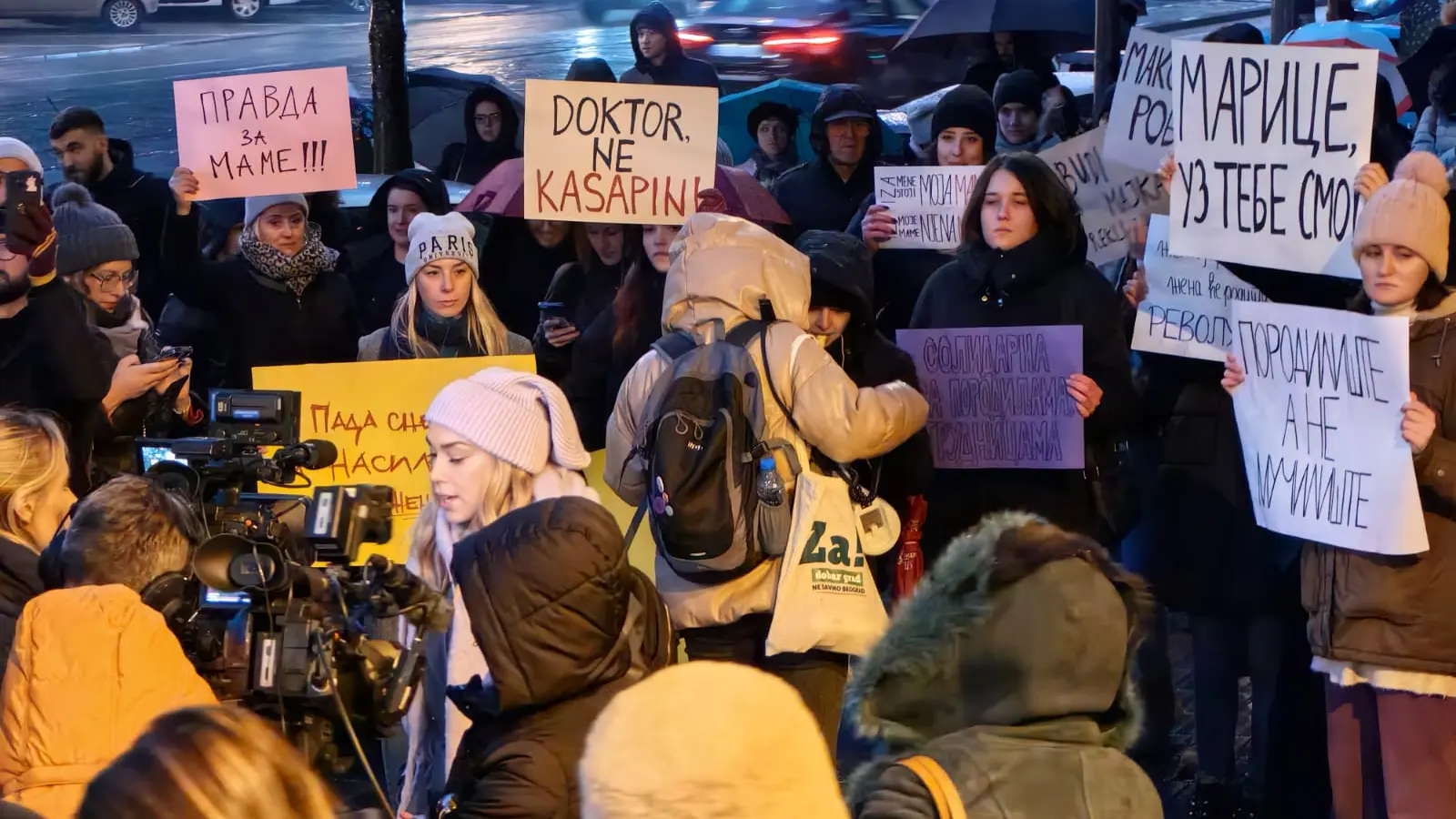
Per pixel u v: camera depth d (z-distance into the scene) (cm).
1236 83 459
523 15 2606
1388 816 416
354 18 2495
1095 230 625
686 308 434
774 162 883
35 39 2294
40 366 489
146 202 750
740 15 1471
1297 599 484
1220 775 507
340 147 587
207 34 2364
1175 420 512
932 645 239
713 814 178
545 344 583
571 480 381
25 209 484
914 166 649
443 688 372
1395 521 392
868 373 494
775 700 188
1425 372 400
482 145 920
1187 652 635
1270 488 429
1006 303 517
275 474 373
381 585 290
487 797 270
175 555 338
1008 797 228
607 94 566
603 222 579
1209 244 466
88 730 298
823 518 409
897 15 1424
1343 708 425
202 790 193
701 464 398
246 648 296
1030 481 516
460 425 370
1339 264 450
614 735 185
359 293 670
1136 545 527
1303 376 416
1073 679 234
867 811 231
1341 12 1370
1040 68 1031
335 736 302
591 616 271
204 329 602
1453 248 399
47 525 389
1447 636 400
